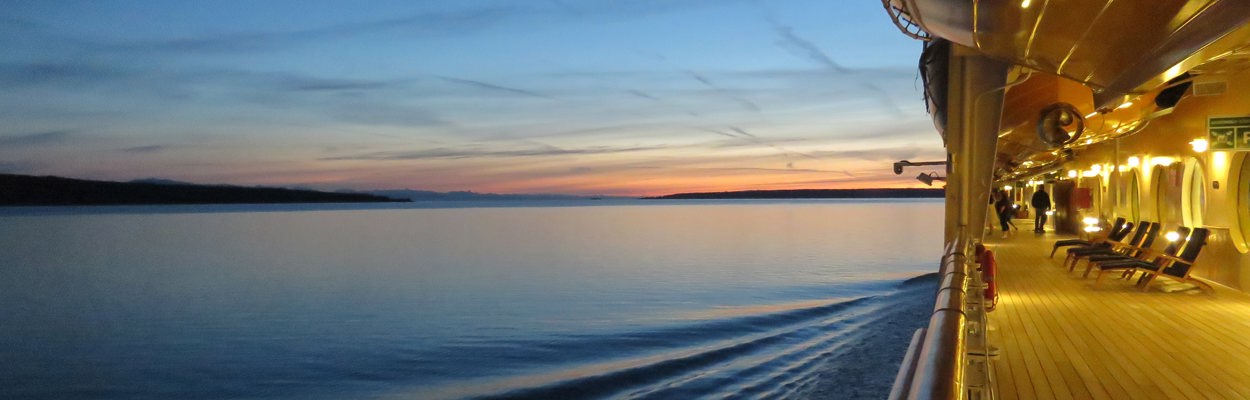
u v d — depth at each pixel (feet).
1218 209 35.01
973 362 12.42
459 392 60.54
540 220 580.71
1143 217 48.57
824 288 124.57
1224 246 35.47
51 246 305.12
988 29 22.16
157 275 180.24
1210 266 37.60
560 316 101.91
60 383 72.02
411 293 134.92
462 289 138.82
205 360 80.89
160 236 376.89
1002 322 27.25
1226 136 28.78
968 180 34.65
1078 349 22.52
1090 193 67.10
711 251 221.25
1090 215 67.10
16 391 69.00
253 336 95.14
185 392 67.21
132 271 191.83
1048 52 23.11
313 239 334.65
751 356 68.03
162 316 115.44
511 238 320.91
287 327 101.30
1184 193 39.55
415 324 99.50
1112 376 19.38
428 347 82.33
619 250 233.96
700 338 80.12
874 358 64.44
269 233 398.01
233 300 131.75
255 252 256.52
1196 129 37.19
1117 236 49.93
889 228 364.99
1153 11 16.61
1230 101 31.81
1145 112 36.63
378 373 70.95
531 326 93.81
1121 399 17.38
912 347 9.27
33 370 78.13
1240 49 18.95
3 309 127.24
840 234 309.22
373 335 92.22
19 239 358.84
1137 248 42.06
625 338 81.87
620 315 100.68
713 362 66.03
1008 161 78.33
